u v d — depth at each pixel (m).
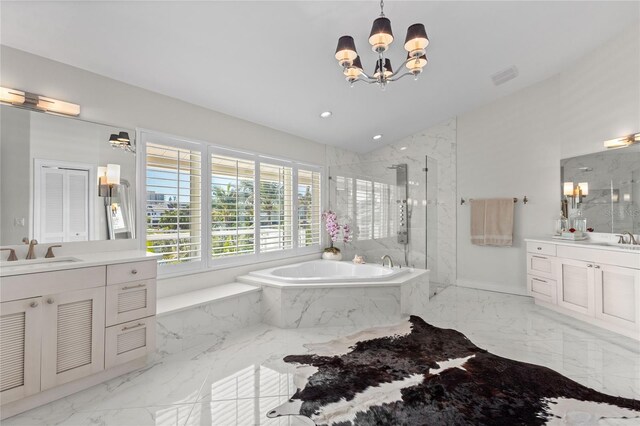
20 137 2.19
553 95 4.34
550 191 4.37
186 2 2.03
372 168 4.62
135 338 2.29
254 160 3.89
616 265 3.01
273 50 2.65
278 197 4.19
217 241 3.44
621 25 3.32
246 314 3.23
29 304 1.81
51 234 2.31
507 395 2.00
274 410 1.86
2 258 2.11
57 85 2.37
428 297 4.11
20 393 1.78
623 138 3.40
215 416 1.80
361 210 4.70
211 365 2.42
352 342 2.85
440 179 5.31
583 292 3.37
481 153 4.95
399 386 2.11
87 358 2.04
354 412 1.83
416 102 4.26
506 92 4.62
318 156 4.89
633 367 2.37
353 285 3.31
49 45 2.21
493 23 2.93
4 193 2.12
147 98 2.89
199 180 3.28
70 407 1.89
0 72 2.13
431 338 2.94
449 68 3.59
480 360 2.49
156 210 2.93
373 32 1.93
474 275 5.03
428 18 2.67
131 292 2.26
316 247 4.81
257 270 3.87
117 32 2.18
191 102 3.22
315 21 2.40
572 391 2.04
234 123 3.66
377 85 3.54
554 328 3.21
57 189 2.35
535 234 4.50
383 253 4.51
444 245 5.29
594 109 3.76
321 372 2.30
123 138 2.72
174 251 3.05
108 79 2.64
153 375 2.27
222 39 2.41
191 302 2.81
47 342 1.88
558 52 3.72
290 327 3.21
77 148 2.46
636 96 3.29
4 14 1.91
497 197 4.81
